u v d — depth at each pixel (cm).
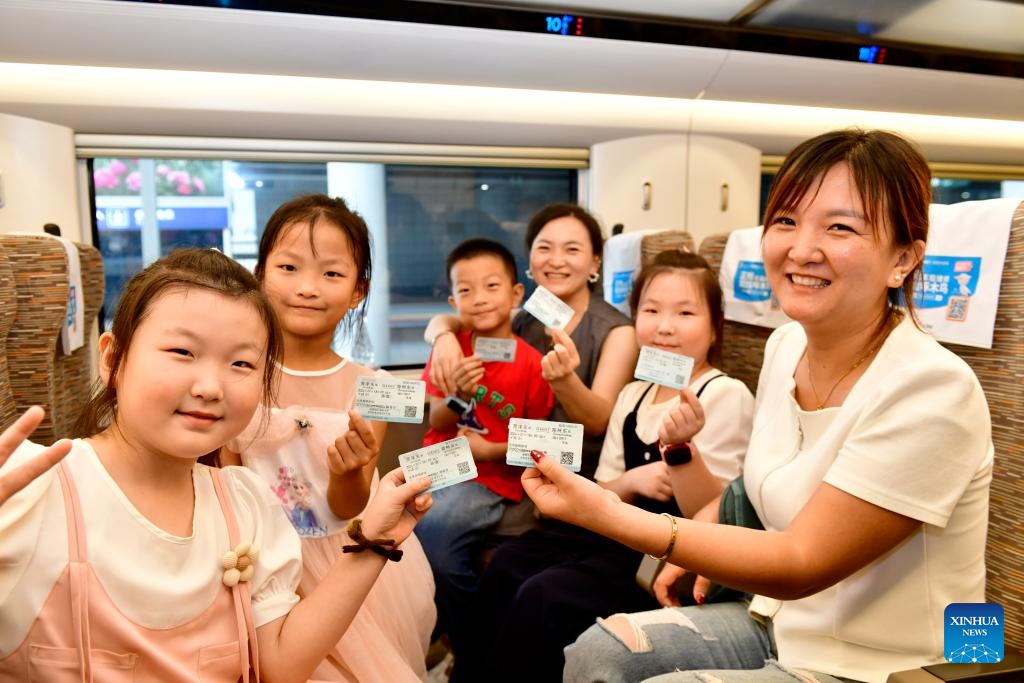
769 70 237
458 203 251
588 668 114
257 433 122
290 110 212
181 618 82
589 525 91
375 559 90
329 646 88
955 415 91
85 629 75
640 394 169
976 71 254
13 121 192
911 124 284
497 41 206
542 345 202
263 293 90
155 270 84
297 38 192
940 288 125
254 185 229
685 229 271
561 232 192
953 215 123
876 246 99
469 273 181
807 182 101
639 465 161
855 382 110
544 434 96
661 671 113
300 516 129
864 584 100
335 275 130
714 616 123
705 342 163
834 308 102
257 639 88
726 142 268
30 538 74
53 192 201
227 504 93
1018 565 110
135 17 177
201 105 204
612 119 248
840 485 93
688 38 219
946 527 96
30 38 177
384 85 220
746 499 126
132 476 84
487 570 163
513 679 142
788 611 110
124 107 199
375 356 248
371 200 239
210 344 79
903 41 238
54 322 153
